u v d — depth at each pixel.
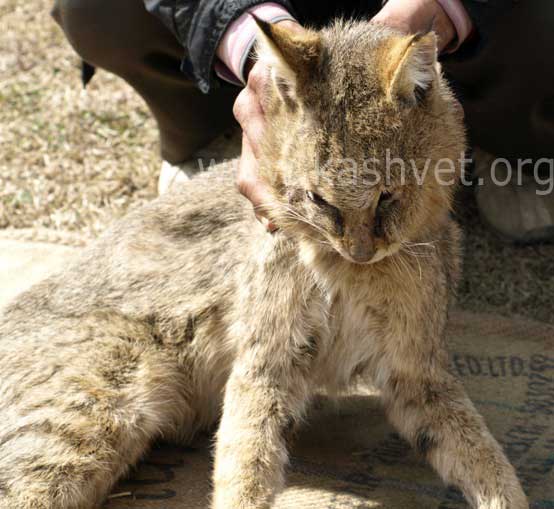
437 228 1.21
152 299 1.28
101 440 1.19
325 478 1.21
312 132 1.12
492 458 1.16
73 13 1.49
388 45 1.13
